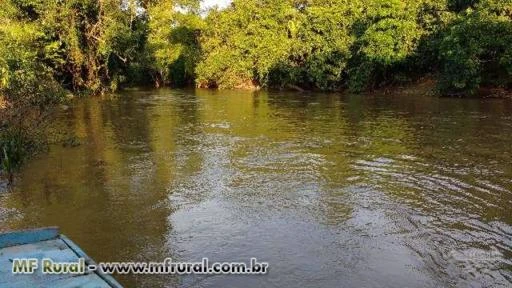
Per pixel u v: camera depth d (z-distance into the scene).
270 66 35.38
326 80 32.59
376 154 12.59
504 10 23.81
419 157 12.15
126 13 32.56
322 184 10.09
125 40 30.66
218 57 38.34
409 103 23.67
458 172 10.73
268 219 8.22
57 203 9.08
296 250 7.02
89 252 7.01
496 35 23.30
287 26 35.53
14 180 10.62
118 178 10.73
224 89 38.22
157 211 8.64
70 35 27.17
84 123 18.80
